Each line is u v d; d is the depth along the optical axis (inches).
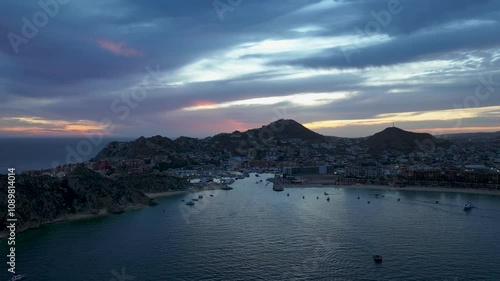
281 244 7086.6
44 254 6648.6
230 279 5546.3
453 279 5502.0
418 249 6761.8
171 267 6013.8
